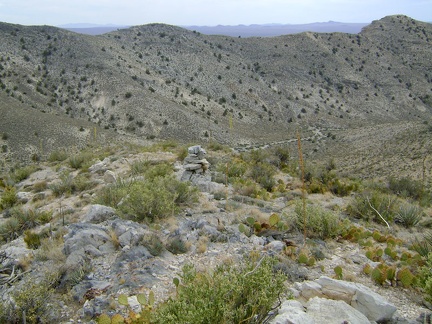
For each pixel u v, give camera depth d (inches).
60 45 5265.8
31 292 247.1
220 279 198.1
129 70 5236.2
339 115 5620.1
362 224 468.1
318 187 658.2
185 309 182.5
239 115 5128.0
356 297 224.4
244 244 336.2
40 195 664.4
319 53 6934.1
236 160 874.1
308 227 374.6
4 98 3671.3
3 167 2261.3
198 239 342.0
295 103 5762.8
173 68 5900.6
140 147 1126.4
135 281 271.7
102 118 4195.4
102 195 528.1
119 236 341.4
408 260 314.5
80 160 923.4
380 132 3139.8
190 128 4077.3
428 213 594.6
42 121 3097.9
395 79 6545.3
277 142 3959.2
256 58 6776.6
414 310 236.1
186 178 621.9
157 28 6811.0
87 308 244.4
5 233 459.5
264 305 188.1
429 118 5649.6
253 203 503.5
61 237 363.9
